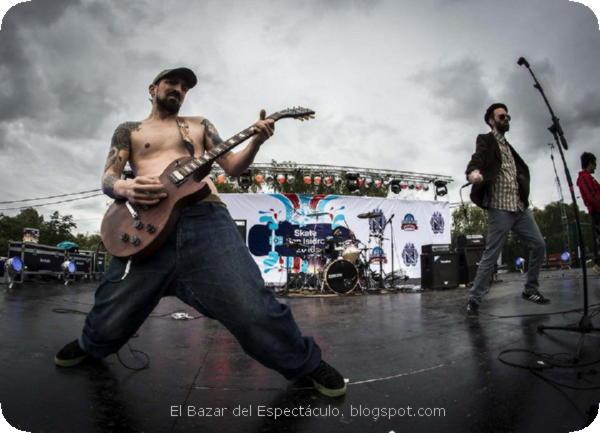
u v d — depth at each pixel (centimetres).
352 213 1132
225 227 171
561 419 134
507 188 344
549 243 1722
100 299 177
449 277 769
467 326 301
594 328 250
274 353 158
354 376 186
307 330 309
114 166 187
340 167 1216
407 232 1182
